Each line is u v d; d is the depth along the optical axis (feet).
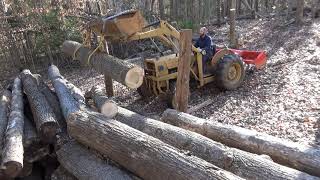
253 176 14.96
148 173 15.87
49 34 43.27
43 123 20.22
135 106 29.17
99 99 23.80
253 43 47.44
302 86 29.07
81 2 46.85
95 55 25.23
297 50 40.75
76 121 20.02
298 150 16.39
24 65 43.68
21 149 18.30
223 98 29.04
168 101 27.61
